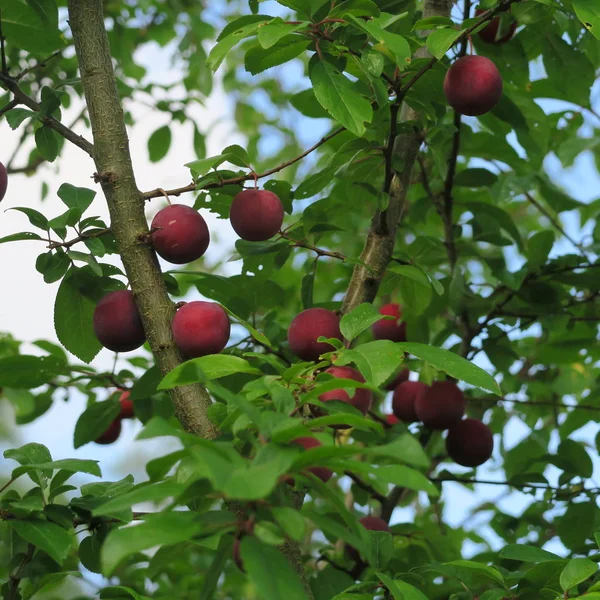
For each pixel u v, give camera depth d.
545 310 4.60
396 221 3.45
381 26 2.83
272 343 4.10
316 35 2.93
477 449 4.07
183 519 1.93
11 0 3.73
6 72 3.21
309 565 4.61
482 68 3.23
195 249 2.96
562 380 5.29
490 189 5.27
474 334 4.60
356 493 4.62
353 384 2.16
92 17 3.00
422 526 4.94
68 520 2.82
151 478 2.08
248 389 2.27
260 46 3.01
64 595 5.05
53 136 3.42
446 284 4.67
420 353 2.53
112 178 2.90
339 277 6.12
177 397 2.77
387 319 4.45
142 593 4.26
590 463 4.22
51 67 5.49
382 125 3.43
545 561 2.77
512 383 4.98
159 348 2.83
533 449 5.26
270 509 1.92
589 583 2.93
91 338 3.36
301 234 4.00
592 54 4.34
